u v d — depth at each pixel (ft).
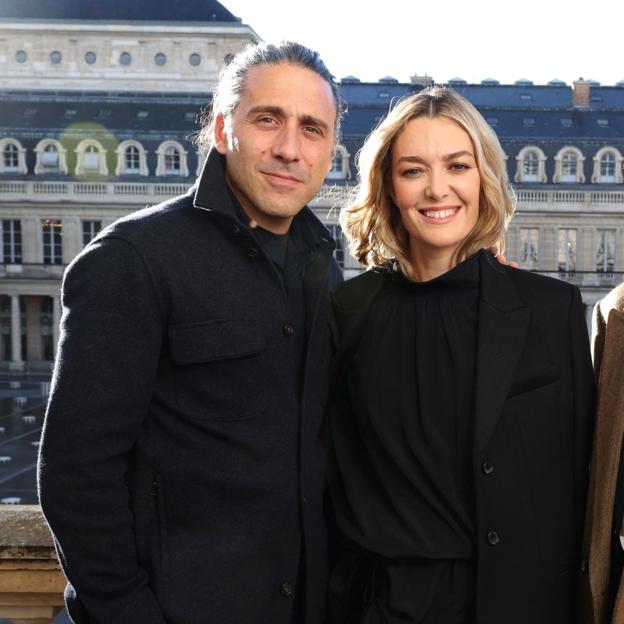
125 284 7.51
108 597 7.49
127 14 205.87
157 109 173.17
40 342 171.73
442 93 8.90
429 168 8.77
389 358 8.78
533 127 172.86
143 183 168.66
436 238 8.85
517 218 169.58
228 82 8.27
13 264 166.81
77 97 175.01
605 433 8.20
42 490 7.42
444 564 8.24
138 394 7.57
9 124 171.01
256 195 8.12
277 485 7.99
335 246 8.78
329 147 8.38
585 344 8.67
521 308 8.54
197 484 7.82
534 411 8.34
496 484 8.10
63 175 169.17
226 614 7.79
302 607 8.36
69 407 7.32
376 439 8.66
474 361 8.42
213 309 7.80
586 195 168.14
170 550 7.83
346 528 8.63
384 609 8.29
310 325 8.46
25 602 10.59
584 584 8.30
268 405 8.02
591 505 8.31
